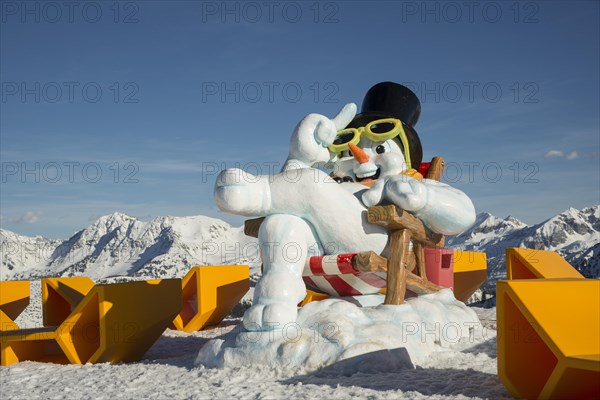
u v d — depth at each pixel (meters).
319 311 6.72
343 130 8.44
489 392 5.18
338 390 5.23
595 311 4.84
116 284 7.55
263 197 7.10
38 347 8.12
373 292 8.20
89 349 7.63
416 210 7.32
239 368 6.27
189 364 7.03
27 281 12.27
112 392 5.55
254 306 6.62
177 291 9.27
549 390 4.57
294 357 6.11
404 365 6.20
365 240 7.29
